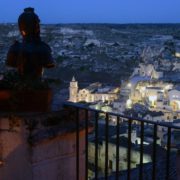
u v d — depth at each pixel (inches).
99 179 285.6
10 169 139.0
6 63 141.4
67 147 141.4
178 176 142.9
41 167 135.3
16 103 132.9
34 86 132.3
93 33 6210.6
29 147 132.2
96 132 137.6
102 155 700.7
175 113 2003.0
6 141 137.6
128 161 132.4
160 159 276.8
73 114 140.0
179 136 526.3
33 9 141.9
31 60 136.7
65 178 141.6
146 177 254.1
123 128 967.0
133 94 2393.0
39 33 142.0
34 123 131.1
